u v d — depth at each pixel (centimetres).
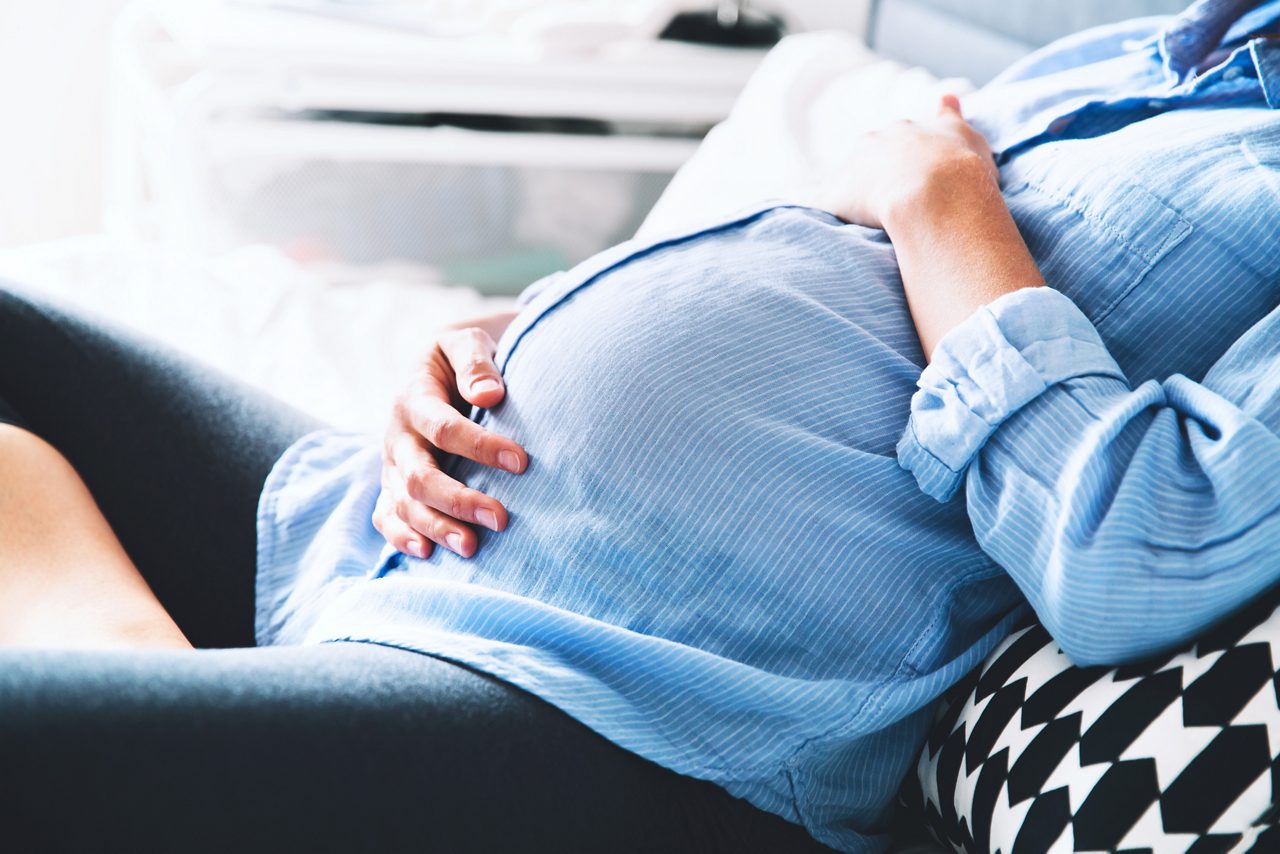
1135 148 77
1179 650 62
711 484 70
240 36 159
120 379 92
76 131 215
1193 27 84
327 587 85
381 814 59
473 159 167
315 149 162
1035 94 94
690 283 77
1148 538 61
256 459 93
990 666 70
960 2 149
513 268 173
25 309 91
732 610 70
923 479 69
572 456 73
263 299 138
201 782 56
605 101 171
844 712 68
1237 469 60
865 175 85
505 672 66
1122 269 73
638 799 66
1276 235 68
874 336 75
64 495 84
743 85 175
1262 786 56
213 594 90
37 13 206
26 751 53
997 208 76
